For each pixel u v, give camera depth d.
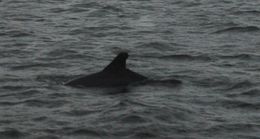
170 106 39.00
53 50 53.00
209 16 66.25
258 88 42.94
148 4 73.19
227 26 61.56
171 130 35.66
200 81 44.59
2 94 41.66
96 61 50.00
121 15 67.50
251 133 35.62
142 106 38.81
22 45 54.75
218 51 52.72
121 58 43.75
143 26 62.41
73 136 34.91
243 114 38.38
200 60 50.31
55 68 47.88
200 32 59.75
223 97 41.25
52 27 62.09
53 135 35.00
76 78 43.97
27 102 40.03
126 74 43.72
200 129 35.91
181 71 47.03
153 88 42.53
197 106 39.50
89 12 69.19
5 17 66.06
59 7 71.56
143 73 46.44
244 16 66.75
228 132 35.66
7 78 44.97
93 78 43.28
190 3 73.50
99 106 39.03
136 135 34.94
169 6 71.94
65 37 58.00
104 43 55.81
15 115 37.84
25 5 72.38
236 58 50.72
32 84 43.53
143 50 53.31
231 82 44.28
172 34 58.88
